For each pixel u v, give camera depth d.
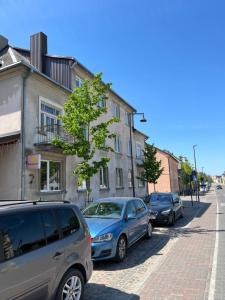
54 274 3.98
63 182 15.36
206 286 5.41
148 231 10.26
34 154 12.81
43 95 14.38
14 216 3.71
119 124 24.98
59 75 17.39
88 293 5.27
